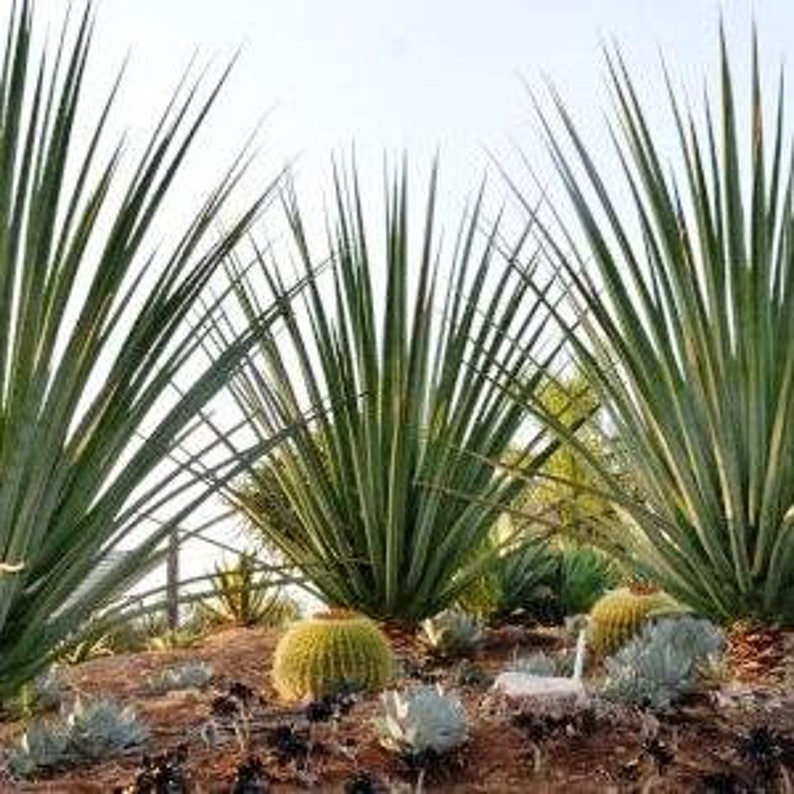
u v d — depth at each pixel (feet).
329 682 9.18
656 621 10.36
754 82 8.64
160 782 6.50
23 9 5.69
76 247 5.73
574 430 10.87
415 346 11.23
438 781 6.80
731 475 8.71
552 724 7.25
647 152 8.92
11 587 5.64
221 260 6.17
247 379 11.79
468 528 11.67
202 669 10.71
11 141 5.65
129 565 6.04
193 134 5.93
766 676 8.80
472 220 11.49
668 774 6.80
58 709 10.09
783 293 8.97
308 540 11.86
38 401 5.65
